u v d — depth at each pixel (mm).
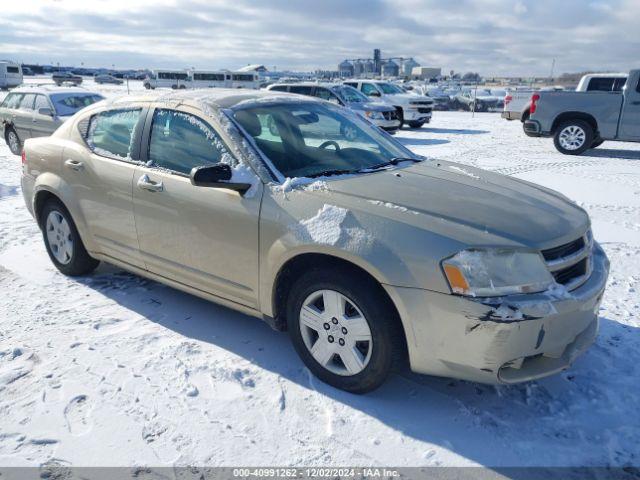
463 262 2539
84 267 4574
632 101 12359
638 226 6512
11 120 11797
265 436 2672
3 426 2711
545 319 2533
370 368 2840
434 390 3070
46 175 4473
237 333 3691
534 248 2639
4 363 3266
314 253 2916
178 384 3076
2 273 4762
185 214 3445
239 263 3248
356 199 2947
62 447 2572
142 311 4016
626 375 3225
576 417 2840
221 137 3387
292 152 3475
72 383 3068
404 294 2621
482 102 34594
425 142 15719
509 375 2619
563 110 13086
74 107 11289
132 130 3939
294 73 68625
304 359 3164
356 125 4199
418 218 2752
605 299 4340
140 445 2592
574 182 9344
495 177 3701
